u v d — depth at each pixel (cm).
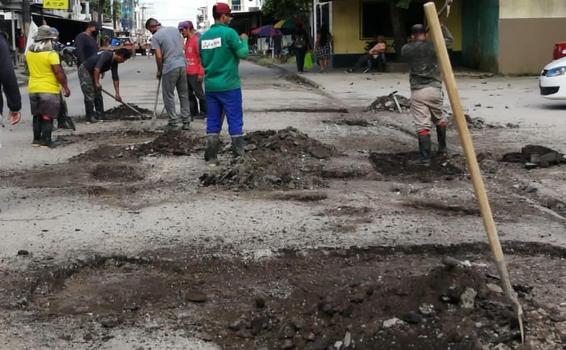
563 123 1311
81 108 1669
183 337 439
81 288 525
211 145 940
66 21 5572
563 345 402
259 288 516
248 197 770
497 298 434
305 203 741
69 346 426
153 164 954
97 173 910
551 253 584
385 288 454
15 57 3531
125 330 450
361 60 2973
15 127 1336
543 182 827
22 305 489
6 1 3469
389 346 396
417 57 917
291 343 422
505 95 1895
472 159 415
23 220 686
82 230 649
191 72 1382
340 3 3138
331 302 445
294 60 4309
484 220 421
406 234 621
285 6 3997
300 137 1005
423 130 927
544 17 2588
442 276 447
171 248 593
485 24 2758
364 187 816
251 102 1811
